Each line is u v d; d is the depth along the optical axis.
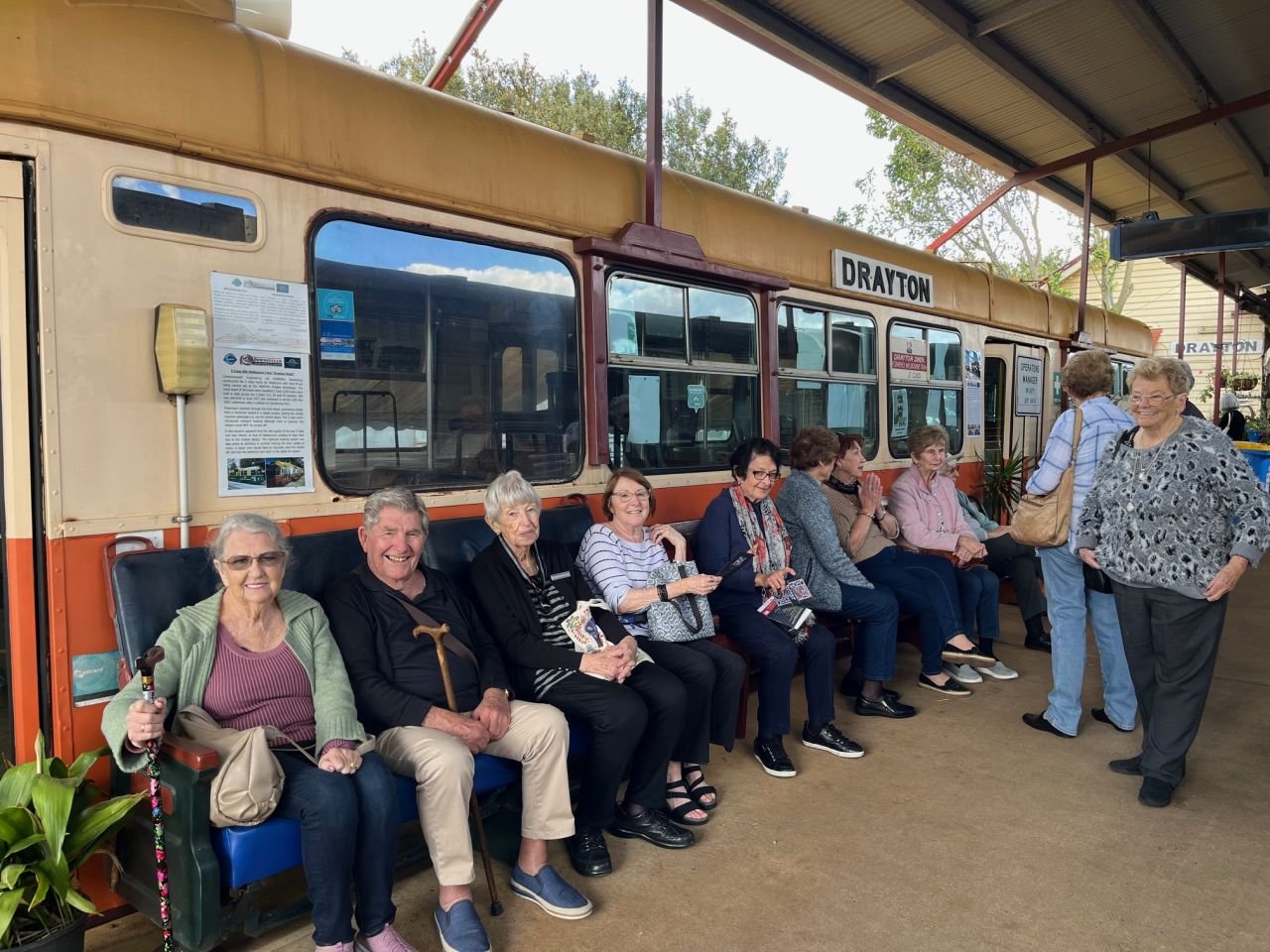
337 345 3.04
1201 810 3.48
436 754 2.55
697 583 3.53
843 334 5.64
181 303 2.64
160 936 2.63
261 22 3.00
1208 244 8.27
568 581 3.40
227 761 2.25
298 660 2.62
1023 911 2.79
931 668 4.97
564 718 2.86
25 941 2.19
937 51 6.02
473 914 2.55
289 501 2.91
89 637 2.49
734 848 3.20
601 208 4.00
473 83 20.20
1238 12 6.14
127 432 2.54
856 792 3.66
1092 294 22.48
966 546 5.13
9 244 2.36
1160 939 2.64
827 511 4.43
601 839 3.09
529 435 3.71
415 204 3.26
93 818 2.33
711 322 4.59
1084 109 7.51
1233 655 5.75
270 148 2.83
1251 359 20.48
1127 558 3.50
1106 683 4.36
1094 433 4.00
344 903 2.35
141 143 2.56
